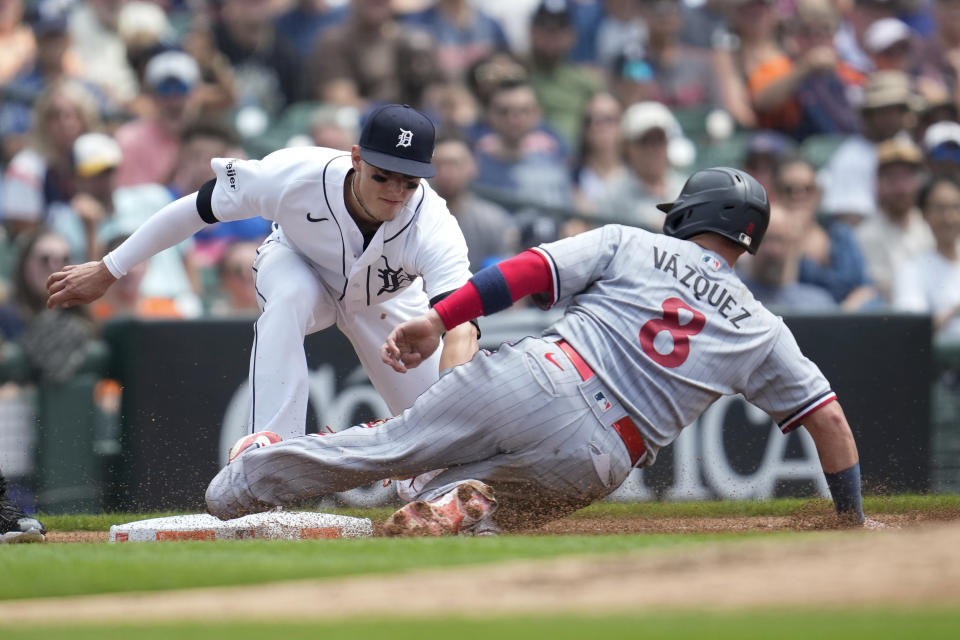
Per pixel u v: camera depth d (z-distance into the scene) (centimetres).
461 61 3925
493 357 1387
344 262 1577
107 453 2470
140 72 3544
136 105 3494
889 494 2309
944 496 2155
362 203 1527
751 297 1430
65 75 3544
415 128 1477
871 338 2659
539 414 1358
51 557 1132
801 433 2564
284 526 1490
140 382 2458
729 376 1402
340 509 2109
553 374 1362
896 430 2656
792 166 3381
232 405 2481
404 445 1393
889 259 3394
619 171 3553
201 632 694
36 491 2455
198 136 3353
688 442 2514
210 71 3466
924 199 3397
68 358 2492
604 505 2153
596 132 3528
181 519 1584
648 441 1390
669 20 3878
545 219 3331
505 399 1359
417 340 1384
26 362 2506
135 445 2450
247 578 972
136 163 3309
